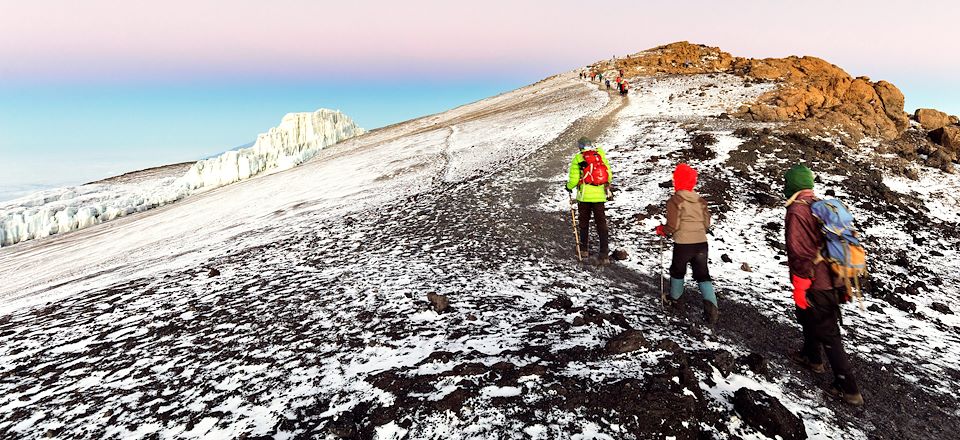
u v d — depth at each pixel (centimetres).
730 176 1552
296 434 363
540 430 337
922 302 783
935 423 412
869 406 425
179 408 430
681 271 575
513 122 3606
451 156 2592
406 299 663
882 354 553
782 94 3338
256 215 1994
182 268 1054
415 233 1098
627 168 1708
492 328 547
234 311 686
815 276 406
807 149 2100
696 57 6397
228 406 421
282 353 523
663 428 338
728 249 962
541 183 1551
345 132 6631
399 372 442
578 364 434
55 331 689
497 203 1330
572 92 5028
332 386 433
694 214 558
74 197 4856
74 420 431
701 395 380
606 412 354
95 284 1074
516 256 888
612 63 6844
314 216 1586
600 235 820
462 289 701
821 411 400
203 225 2031
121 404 451
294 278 834
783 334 567
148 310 740
